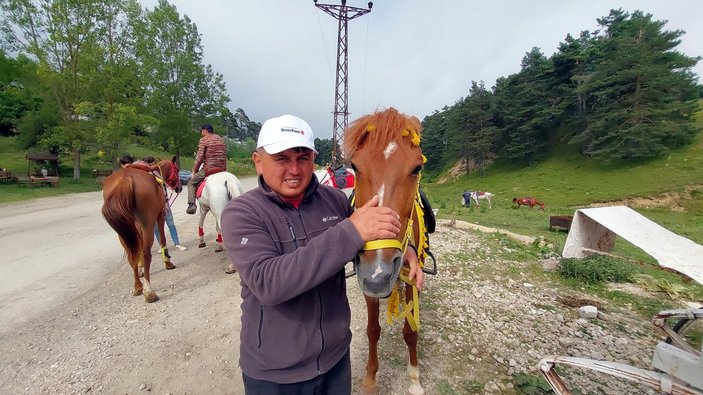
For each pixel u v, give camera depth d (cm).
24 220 889
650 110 2975
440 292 437
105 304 397
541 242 728
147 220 403
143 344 319
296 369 141
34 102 2573
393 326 348
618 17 4200
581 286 475
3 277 479
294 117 142
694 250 389
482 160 4281
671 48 3272
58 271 503
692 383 154
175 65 2611
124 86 1970
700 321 368
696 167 2594
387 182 168
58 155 2103
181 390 262
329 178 540
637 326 364
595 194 2658
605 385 268
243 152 5372
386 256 142
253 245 129
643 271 536
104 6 1883
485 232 842
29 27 1775
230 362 295
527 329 353
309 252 117
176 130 2614
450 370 284
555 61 3747
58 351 306
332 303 149
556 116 3841
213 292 431
